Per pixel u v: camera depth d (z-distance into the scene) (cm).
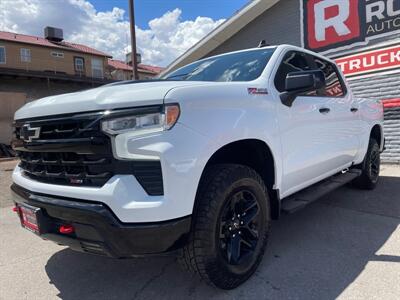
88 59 3198
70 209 221
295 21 954
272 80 313
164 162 211
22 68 2819
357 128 469
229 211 259
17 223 459
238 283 264
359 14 820
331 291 257
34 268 318
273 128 293
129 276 294
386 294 250
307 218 421
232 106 258
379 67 794
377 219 409
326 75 422
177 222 217
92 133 215
